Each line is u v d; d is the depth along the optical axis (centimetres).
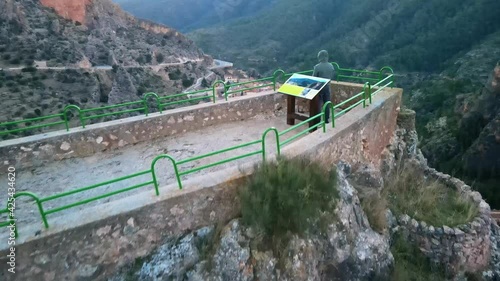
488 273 664
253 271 439
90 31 6275
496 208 3027
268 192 463
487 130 3519
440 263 638
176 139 733
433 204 714
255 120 834
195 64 7275
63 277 404
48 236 389
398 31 8994
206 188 463
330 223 487
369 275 520
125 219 424
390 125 812
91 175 597
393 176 760
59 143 646
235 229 453
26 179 589
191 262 442
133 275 427
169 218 449
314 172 507
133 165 626
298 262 452
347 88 874
